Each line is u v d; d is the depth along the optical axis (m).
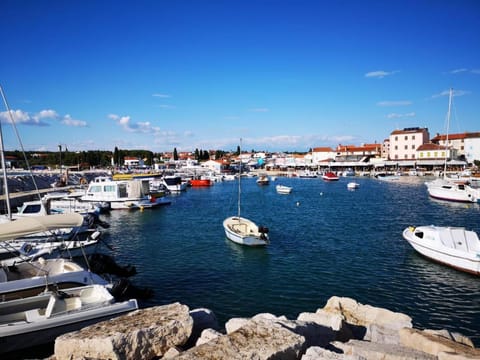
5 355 11.10
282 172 140.62
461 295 17.94
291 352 6.76
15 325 10.95
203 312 11.19
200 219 41.75
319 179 115.75
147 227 36.75
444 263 22.36
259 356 6.36
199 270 22.00
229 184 101.62
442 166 118.69
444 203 54.22
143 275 21.11
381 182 97.31
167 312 9.97
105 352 8.06
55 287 13.26
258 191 80.25
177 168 145.38
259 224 37.50
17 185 61.50
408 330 8.93
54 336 11.49
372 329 10.25
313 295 17.94
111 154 157.12
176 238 31.20
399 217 41.78
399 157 129.25
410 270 21.67
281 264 23.05
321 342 8.62
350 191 75.88
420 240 24.22
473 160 122.19
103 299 12.90
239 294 18.11
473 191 54.41
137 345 8.41
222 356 6.32
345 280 20.02
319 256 24.78
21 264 16.08
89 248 23.03
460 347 7.81
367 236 31.17
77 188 64.19
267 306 16.69
